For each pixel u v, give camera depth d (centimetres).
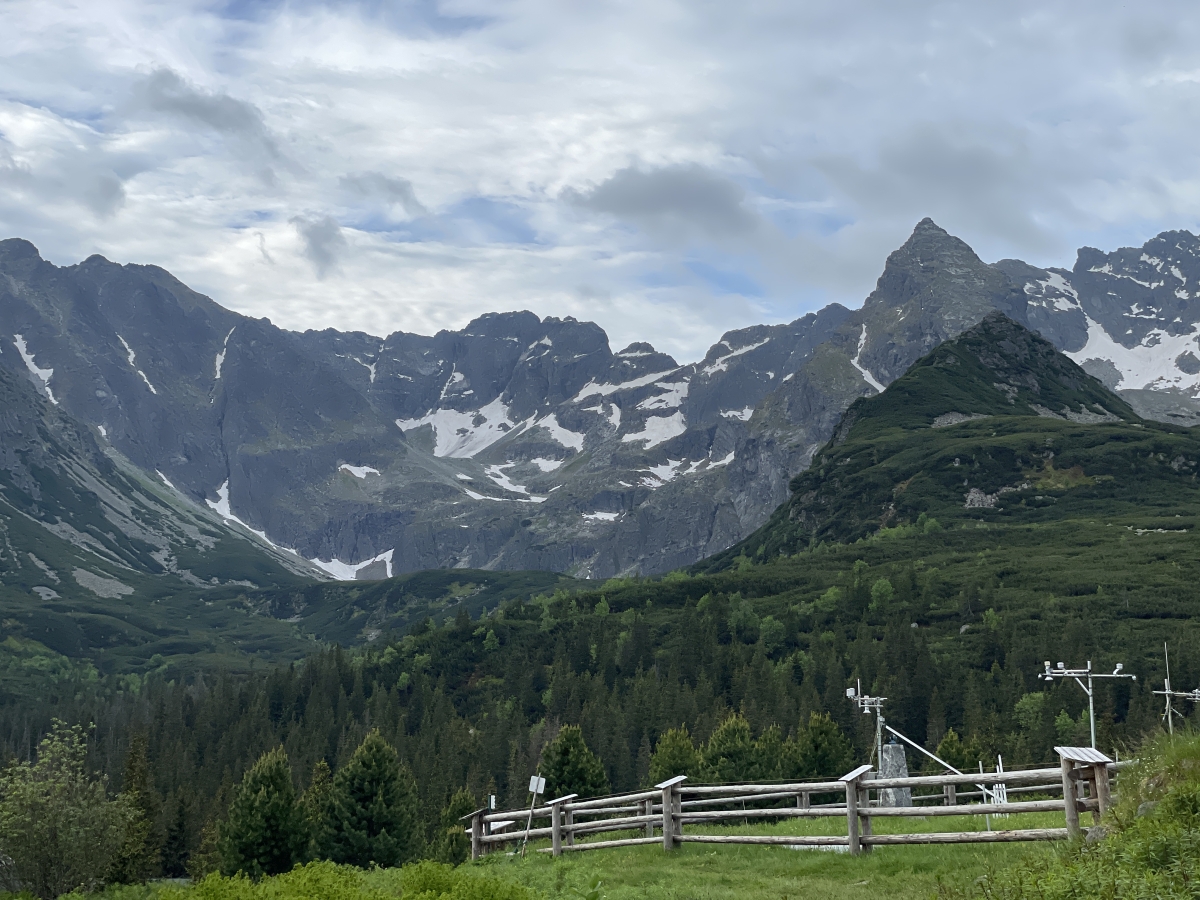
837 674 17075
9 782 5962
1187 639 17375
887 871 2352
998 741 12656
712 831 3472
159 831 10119
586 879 2577
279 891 2628
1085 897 1605
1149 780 1953
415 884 2538
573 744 8906
